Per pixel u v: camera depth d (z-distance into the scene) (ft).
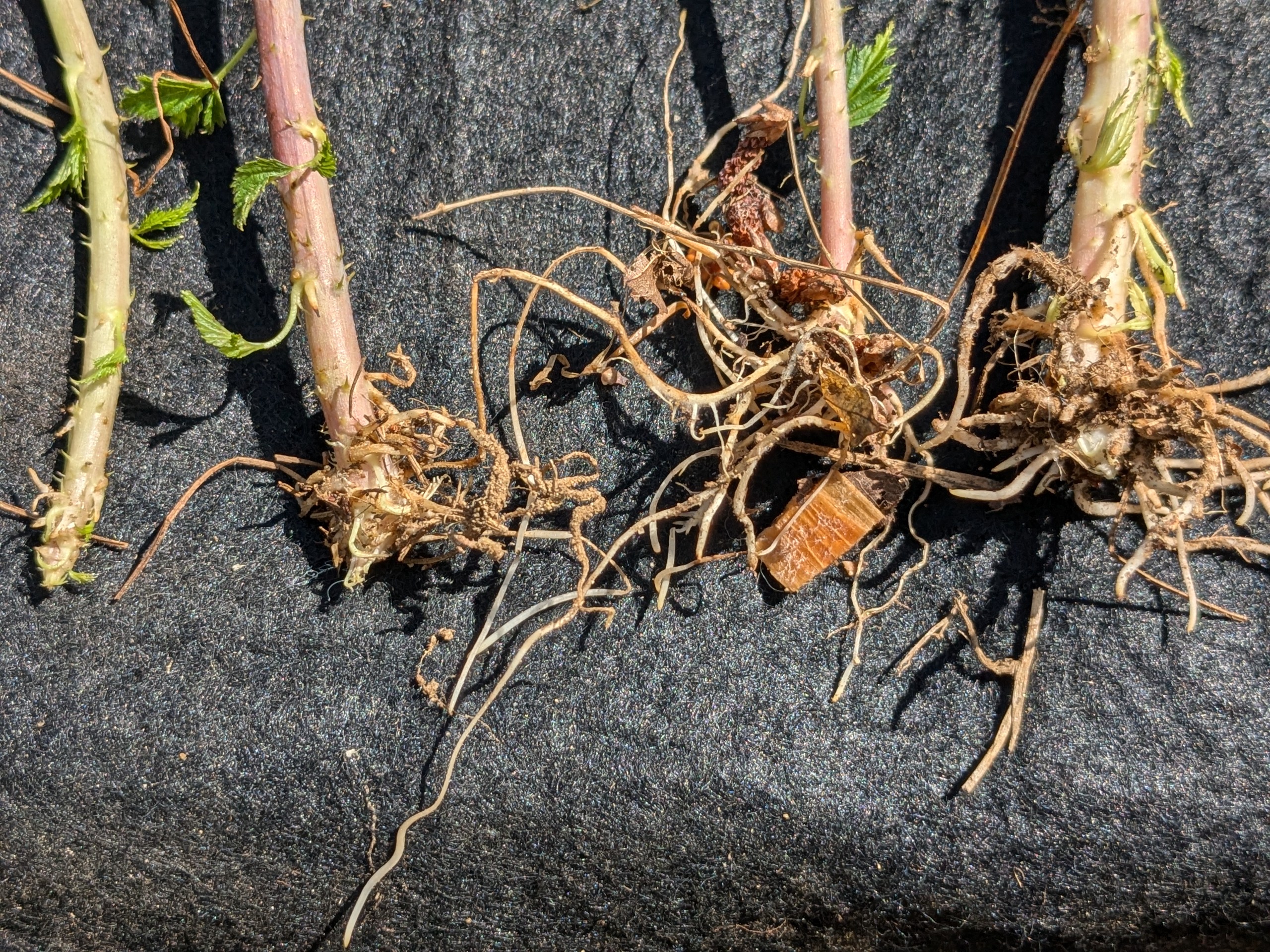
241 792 0.87
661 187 0.91
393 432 0.80
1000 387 0.88
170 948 0.87
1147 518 0.75
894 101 0.92
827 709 0.87
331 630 0.88
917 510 0.88
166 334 0.91
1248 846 0.84
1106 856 0.84
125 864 0.87
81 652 0.89
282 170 0.78
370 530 0.82
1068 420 0.76
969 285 0.90
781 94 0.91
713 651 0.88
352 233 0.91
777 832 0.86
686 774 0.86
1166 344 0.80
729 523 0.88
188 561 0.89
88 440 0.86
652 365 0.90
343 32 0.92
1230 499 0.87
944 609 0.87
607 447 0.89
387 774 0.87
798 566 0.83
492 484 0.79
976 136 0.91
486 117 0.92
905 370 0.80
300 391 0.90
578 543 0.81
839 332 0.78
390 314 0.91
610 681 0.88
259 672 0.88
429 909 0.86
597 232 0.91
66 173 0.86
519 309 0.91
